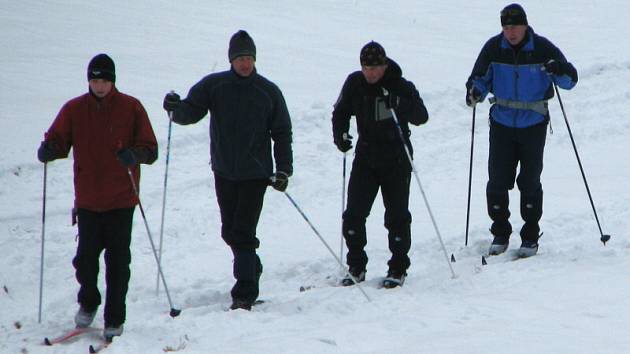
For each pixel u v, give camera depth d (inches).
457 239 1138.7
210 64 2362.2
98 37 2610.7
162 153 1508.4
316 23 2965.1
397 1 3415.4
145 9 3031.5
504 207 1044.5
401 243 933.2
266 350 700.0
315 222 1253.1
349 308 839.1
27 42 2497.5
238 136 860.6
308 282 996.6
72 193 1318.9
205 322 798.5
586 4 3427.7
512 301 829.2
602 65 2203.5
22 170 1389.0
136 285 995.9
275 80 2146.9
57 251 1097.4
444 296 869.8
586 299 824.3
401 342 713.6
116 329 772.0
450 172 1491.1
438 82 2129.7
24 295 986.1
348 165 1513.3
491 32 2945.4
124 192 774.5
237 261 877.2
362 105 911.0
